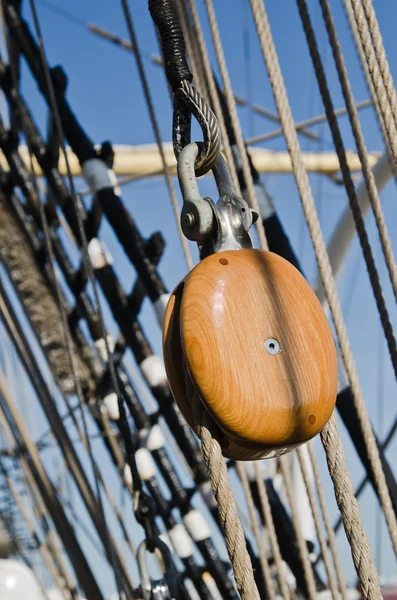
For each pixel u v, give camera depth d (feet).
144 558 9.80
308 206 9.09
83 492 16.61
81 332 18.31
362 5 7.47
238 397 4.95
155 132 14.30
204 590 18.85
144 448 17.66
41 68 17.62
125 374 18.10
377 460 9.41
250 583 4.80
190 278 5.22
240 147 12.32
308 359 5.12
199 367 4.98
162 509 18.26
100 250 17.72
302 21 9.70
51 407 17.02
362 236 9.14
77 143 17.58
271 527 13.32
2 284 17.25
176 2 13.28
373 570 5.09
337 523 21.67
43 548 21.52
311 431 5.06
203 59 12.69
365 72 11.10
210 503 18.45
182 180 5.40
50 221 18.42
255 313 5.13
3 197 18.48
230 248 5.41
